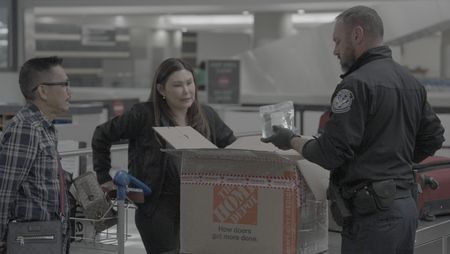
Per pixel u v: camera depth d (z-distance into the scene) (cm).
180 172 247
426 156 246
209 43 1748
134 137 271
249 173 225
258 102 902
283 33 1184
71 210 256
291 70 898
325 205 247
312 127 702
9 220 226
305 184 230
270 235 223
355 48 225
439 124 240
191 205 234
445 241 301
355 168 221
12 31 1082
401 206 220
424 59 1595
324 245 247
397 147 222
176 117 272
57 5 1078
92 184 259
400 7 768
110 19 1442
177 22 1481
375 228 218
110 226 260
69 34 1331
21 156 222
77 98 1114
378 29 224
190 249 235
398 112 222
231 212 228
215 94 866
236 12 1177
